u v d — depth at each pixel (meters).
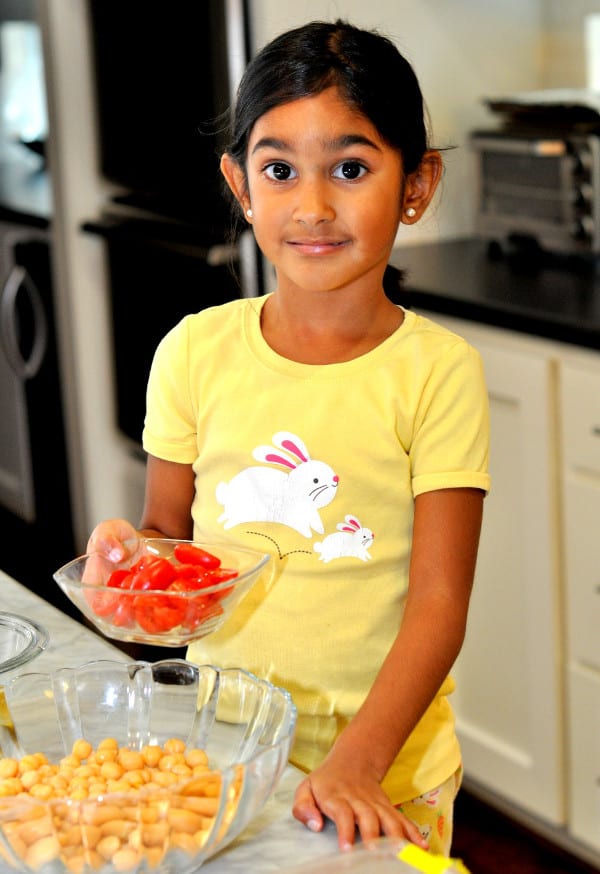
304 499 1.14
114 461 3.26
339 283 1.08
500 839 2.26
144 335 2.92
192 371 1.20
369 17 2.48
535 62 2.73
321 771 0.93
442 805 1.17
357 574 1.14
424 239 2.66
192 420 1.22
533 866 2.18
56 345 3.25
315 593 1.14
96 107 2.98
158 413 1.23
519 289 2.20
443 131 2.63
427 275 2.35
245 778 0.82
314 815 0.89
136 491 3.19
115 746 0.93
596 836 2.15
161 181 2.76
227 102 2.47
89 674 1.00
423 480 1.11
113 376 3.14
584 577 2.05
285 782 0.96
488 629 2.24
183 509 1.26
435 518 1.10
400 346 1.14
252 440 1.16
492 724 2.29
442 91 2.61
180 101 2.62
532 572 2.13
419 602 1.07
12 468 3.53
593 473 1.99
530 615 2.16
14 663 1.02
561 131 2.36
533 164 2.41
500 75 2.68
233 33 2.42
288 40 1.06
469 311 2.13
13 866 0.82
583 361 1.96
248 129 1.08
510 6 2.66
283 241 1.07
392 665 1.02
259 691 0.98
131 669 1.00
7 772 0.89
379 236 1.07
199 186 2.60
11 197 3.34
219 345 1.20
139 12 2.71
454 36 2.60
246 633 1.16
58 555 3.43
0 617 1.11
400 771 1.15
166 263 2.77
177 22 2.57
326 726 1.15
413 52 2.55
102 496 3.33
